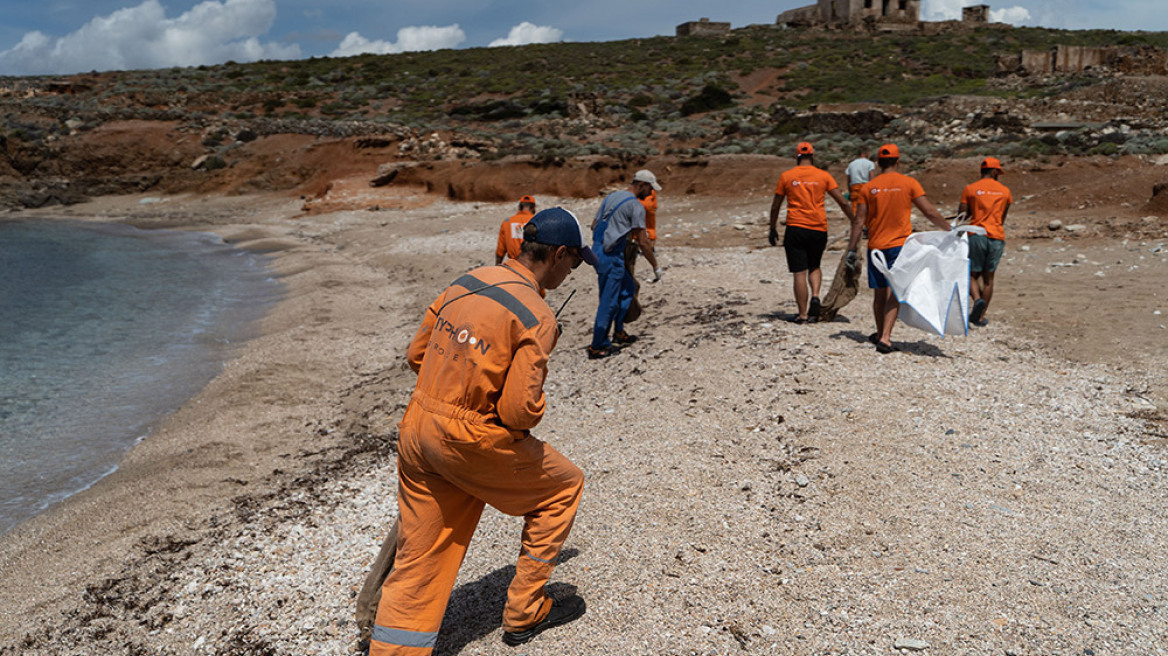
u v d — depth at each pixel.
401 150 35.50
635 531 3.94
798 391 5.71
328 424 7.29
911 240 6.25
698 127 37.19
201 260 20.47
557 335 2.73
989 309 8.44
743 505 4.14
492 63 65.88
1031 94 40.69
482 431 2.60
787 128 33.34
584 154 28.77
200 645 3.55
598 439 5.39
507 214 24.66
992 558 3.46
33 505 5.90
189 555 4.61
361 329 11.34
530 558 2.97
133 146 40.50
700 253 13.84
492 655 3.06
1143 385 5.68
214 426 7.39
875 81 52.47
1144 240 11.88
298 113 50.31
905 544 3.62
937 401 5.39
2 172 39.31
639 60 64.50
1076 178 18.80
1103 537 3.60
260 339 11.23
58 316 13.21
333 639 3.42
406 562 2.76
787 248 7.60
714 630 3.08
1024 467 4.38
